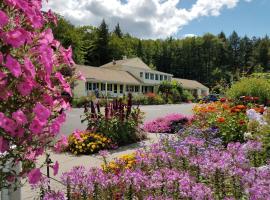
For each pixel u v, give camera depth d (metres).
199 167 4.58
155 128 11.63
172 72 96.25
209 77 95.25
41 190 3.72
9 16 1.70
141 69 52.50
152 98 38.34
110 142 8.41
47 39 1.87
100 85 42.91
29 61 1.65
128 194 3.94
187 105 35.47
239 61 104.00
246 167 4.60
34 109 1.71
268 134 6.15
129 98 9.80
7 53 1.65
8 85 1.68
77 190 3.94
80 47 59.75
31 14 1.75
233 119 8.67
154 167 5.05
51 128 1.91
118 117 9.24
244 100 13.20
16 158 1.90
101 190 3.95
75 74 2.21
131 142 9.30
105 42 75.94
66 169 6.30
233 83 21.20
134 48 94.69
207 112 10.70
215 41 99.88
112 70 49.94
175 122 11.77
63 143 2.25
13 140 1.80
